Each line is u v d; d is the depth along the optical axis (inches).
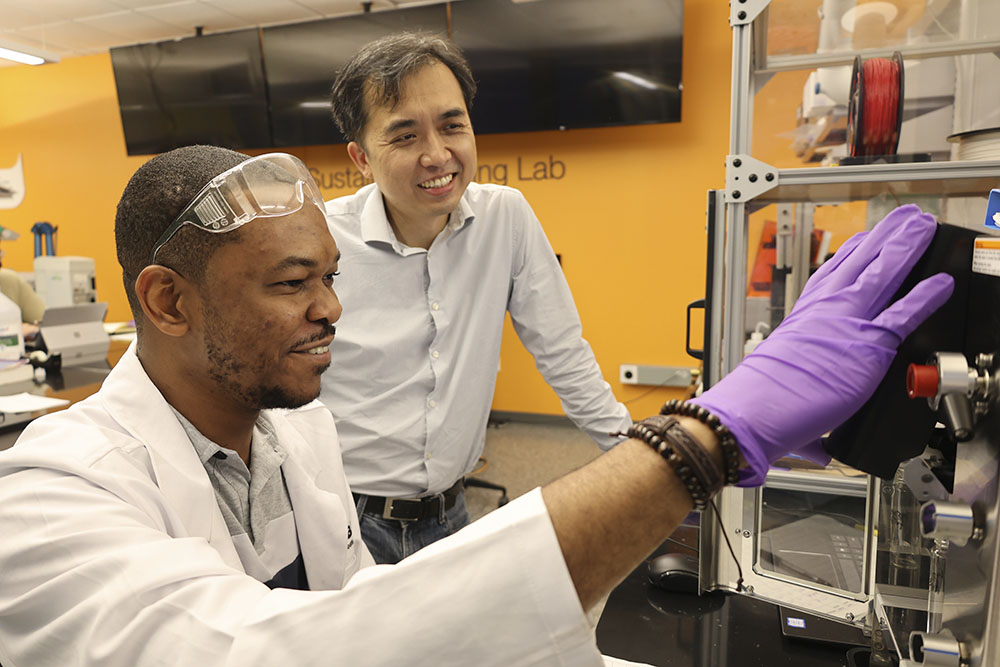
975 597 18.5
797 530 43.3
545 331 53.7
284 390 20.9
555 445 153.4
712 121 147.0
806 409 17.6
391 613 14.5
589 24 139.6
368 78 42.4
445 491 52.0
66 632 16.4
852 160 40.3
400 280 49.8
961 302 19.6
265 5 159.8
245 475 26.0
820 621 35.8
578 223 160.7
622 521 14.9
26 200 212.1
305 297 20.5
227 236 19.2
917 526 24.9
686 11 144.6
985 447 17.9
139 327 23.1
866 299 19.7
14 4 157.2
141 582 16.2
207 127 172.6
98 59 196.9
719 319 37.1
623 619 37.3
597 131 155.5
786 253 82.8
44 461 20.1
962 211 45.7
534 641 14.2
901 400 20.5
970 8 51.6
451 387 50.4
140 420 23.0
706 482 15.3
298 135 164.9
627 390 162.4
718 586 37.0
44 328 114.0
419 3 158.2
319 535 28.5
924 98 57.0
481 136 164.4
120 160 200.5
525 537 14.6
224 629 15.1
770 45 58.4
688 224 152.5
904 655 24.8
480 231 51.1
